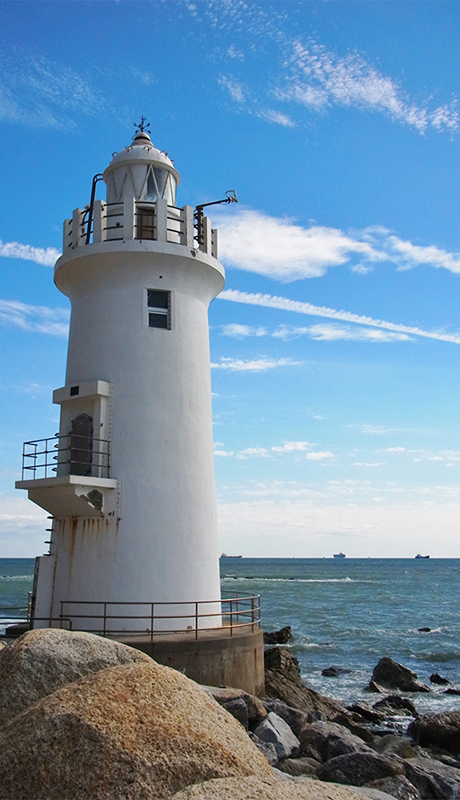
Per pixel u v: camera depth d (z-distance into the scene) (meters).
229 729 7.40
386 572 170.50
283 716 16.77
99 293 19.73
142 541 18.08
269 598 83.38
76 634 8.54
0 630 20.16
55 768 6.48
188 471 19.09
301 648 41.28
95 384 18.62
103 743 6.59
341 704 22.94
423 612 65.88
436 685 29.89
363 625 54.66
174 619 18.00
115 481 18.22
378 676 29.55
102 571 17.92
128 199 19.55
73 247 20.23
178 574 18.28
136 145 21.92
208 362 20.81
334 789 7.06
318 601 79.00
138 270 19.56
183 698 7.45
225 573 163.88
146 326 19.42
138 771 6.46
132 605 17.69
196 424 19.61
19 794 6.38
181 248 19.59
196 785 6.34
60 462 19.05
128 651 8.44
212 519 19.62
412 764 14.17
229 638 16.81
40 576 18.73
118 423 18.72
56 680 7.95
